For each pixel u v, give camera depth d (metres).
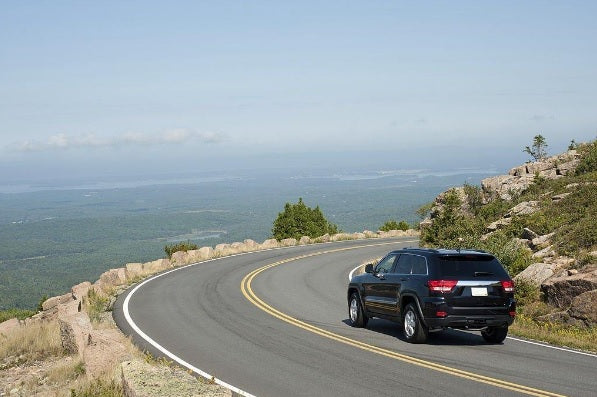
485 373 11.20
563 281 17.08
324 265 32.62
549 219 24.89
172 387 8.16
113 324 17.47
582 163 32.31
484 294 13.52
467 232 29.02
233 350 13.70
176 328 16.62
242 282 26.25
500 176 36.97
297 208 63.12
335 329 16.30
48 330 16.83
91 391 10.30
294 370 11.70
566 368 11.59
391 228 60.47
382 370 11.55
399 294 14.66
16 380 13.30
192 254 35.84
